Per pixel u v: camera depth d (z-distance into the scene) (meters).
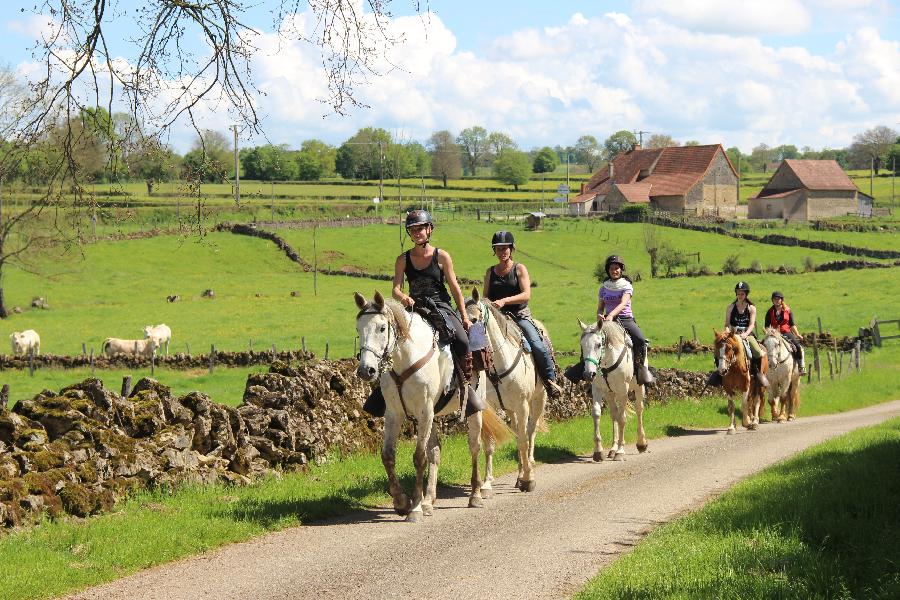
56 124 8.59
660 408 22.64
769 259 85.00
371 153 178.00
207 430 11.65
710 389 25.97
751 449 15.73
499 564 8.02
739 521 8.95
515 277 12.40
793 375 23.14
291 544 8.82
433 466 10.46
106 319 57.53
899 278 62.50
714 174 129.38
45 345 47.31
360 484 11.66
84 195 8.71
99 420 10.70
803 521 8.63
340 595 7.18
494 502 11.01
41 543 8.27
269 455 12.40
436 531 9.38
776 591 6.63
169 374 38.25
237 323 54.12
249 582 7.53
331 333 48.56
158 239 85.69
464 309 10.46
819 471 11.41
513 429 13.58
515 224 109.12
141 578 7.66
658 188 128.62
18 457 9.41
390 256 88.69
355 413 14.68
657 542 8.29
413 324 9.90
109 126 8.58
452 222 109.38
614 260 15.37
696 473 13.01
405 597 7.12
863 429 16.94
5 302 63.22
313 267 81.94
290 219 105.81
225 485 11.24
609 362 14.65
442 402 10.35
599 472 13.38
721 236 99.12
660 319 49.91
